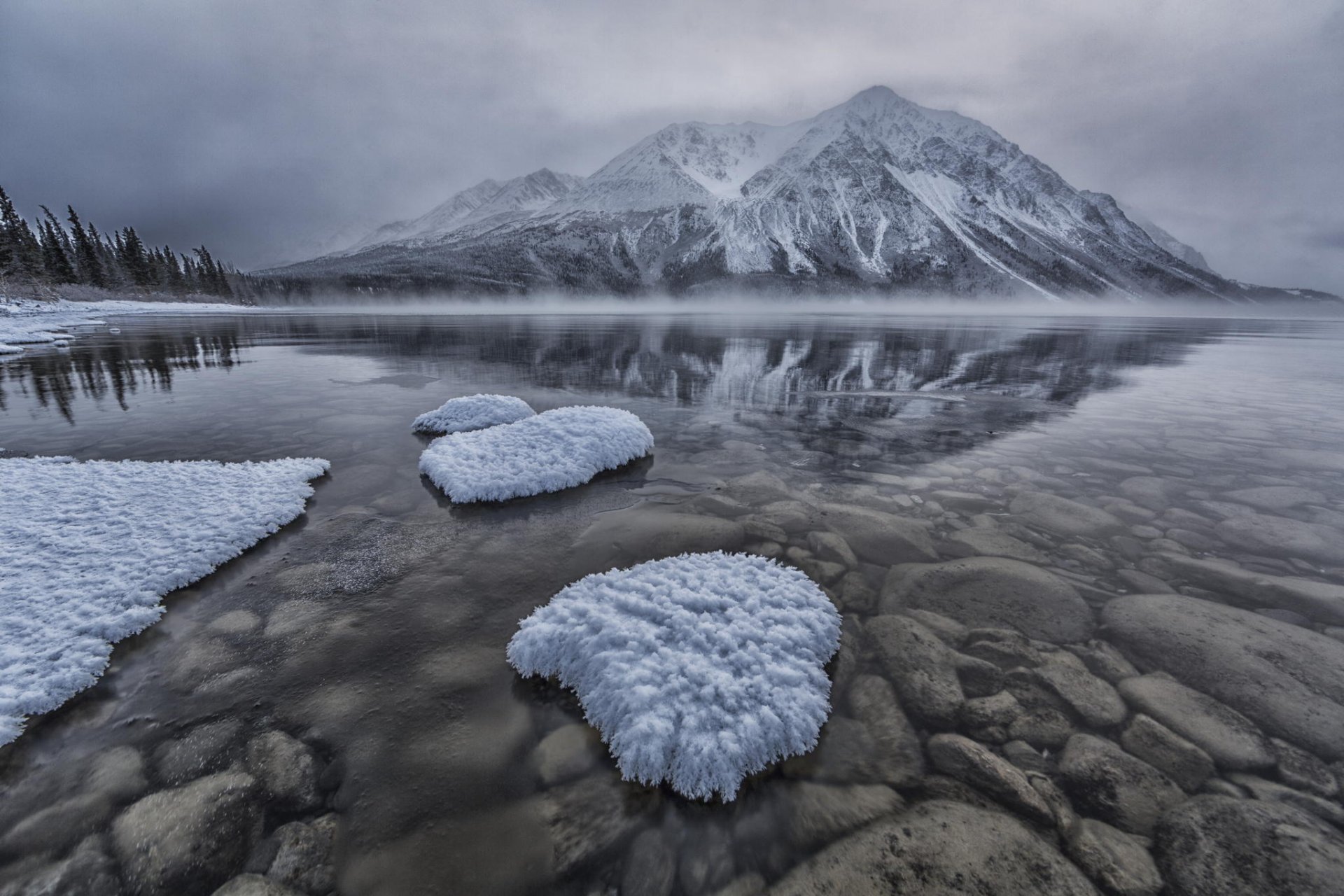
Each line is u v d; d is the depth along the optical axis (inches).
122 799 73.3
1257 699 92.3
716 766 76.5
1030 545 152.7
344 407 330.6
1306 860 64.4
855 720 89.0
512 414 273.6
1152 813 71.7
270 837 68.3
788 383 451.8
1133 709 90.1
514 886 62.9
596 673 94.4
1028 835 68.9
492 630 112.5
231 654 103.4
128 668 99.5
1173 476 213.8
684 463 228.8
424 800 73.4
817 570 137.9
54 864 65.2
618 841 68.4
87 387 397.4
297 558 141.8
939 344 863.7
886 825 70.5
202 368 509.7
